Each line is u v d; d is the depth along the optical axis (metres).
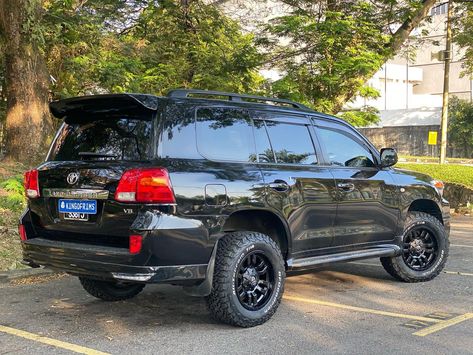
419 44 19.34
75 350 4.64
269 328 5.19
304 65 14.55
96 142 5.14
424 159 35.69
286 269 5.59
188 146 4.98
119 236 4.66
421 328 5.17
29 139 12.20
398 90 53.41
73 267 4.83
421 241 7.16
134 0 16.47
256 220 5.52
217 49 15.91
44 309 5.96
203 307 6.00
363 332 5.06
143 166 4.63
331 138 6.33
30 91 12.26
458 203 16.61
